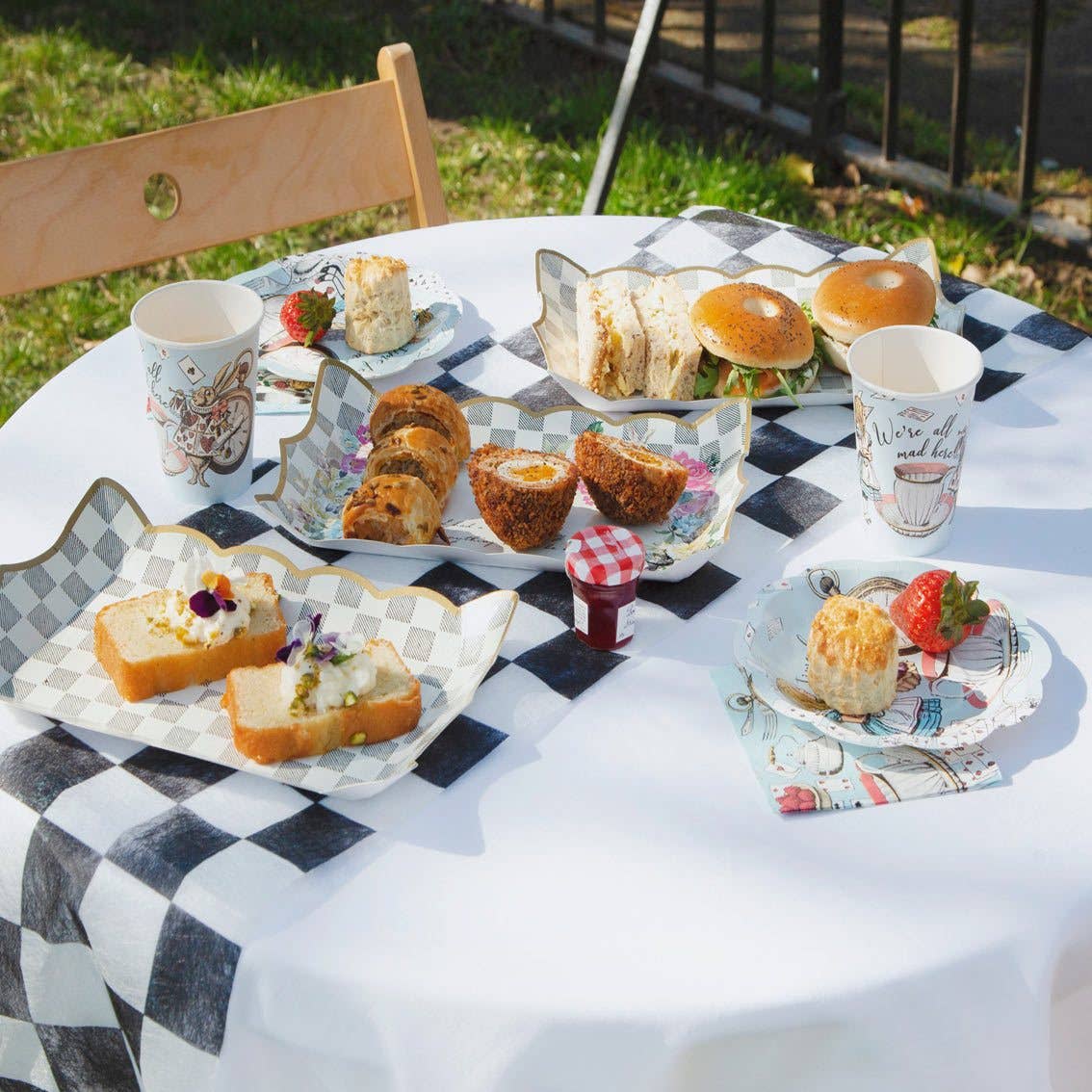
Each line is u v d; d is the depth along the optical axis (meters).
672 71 5.32
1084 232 4.30
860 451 1.43
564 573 1.46
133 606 1.35
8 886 1.17
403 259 2.08
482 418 1.65
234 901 1.07
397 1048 1.02
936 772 1.19
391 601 1.37
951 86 5.29
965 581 1.40
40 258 2.04
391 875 1.10
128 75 5.47
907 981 1.01
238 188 2.18
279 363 1.82
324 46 5.68
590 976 1.01
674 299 1.77
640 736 1.24
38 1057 1.30
